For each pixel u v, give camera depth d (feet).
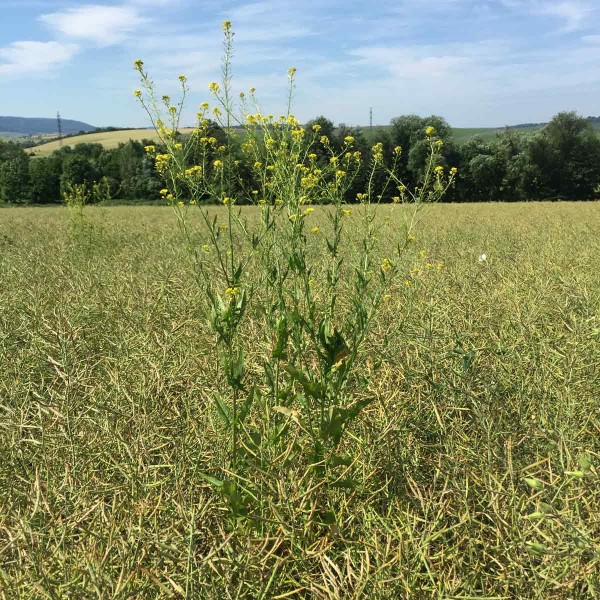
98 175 187.73
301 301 11.66
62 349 12.49
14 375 13.48
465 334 13.61
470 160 198.08
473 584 7.55
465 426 10.72
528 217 68.03
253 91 11.27
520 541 7.52
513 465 9.25
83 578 7.07
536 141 199.21
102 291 21.89
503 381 11.73
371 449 9.92
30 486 9.48
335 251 10.74
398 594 7.47
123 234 48.80
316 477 9.36
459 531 8.38
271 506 8.14
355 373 12.12
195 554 8.03
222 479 9.61
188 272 22.06
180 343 14.84
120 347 14.32
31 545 7.45
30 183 186.19
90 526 8.16
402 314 15.08
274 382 10.72
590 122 201.57
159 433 10.93
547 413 10.48
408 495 9.04
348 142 13.15
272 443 9.45
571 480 8.20
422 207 12.18
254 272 16.55
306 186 11.21
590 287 18.74
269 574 7.89
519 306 16.43
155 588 7.38
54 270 27.50
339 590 7.64
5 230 58.08
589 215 71.97
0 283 24.20
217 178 11.23
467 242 37.45
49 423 11.02
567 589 7.14
